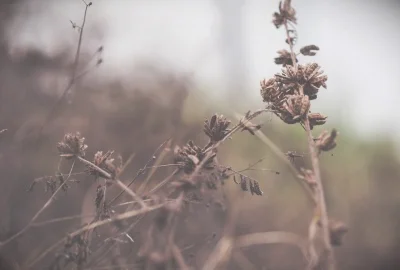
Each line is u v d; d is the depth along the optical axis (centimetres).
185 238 38
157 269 24
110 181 27
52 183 29
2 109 45
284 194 54
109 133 45
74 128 45
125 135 45
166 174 39
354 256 50
